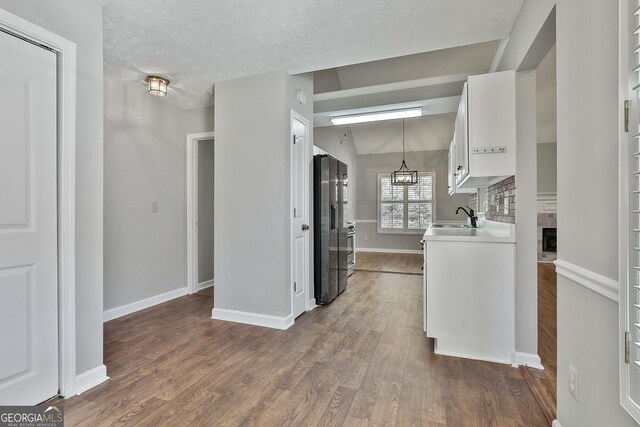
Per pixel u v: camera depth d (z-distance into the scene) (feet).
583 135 4.09
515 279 7.24
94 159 6.35
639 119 2.82
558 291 4.87
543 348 8.15
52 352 5.65
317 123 15.12
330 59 8.90
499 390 6.16
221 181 10.36
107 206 10.21
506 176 7.42
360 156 27.50
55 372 5.70
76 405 5.63
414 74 13.78
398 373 6.83
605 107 3.59
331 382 6.47
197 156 13.73
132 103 11.05
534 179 7.07
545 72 13.15
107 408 5.57
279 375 6.75
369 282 15.87
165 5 6.46
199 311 11.19
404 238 26.55
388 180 26.81
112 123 10.37
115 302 10.46
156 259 12.05
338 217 13.39
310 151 11.53
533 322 7.11
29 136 5.32
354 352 7.87
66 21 5.80
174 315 10.75
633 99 2.89
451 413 5.47
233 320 10.15
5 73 5.02
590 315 3.98
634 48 2.88
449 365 7.18
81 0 6.08
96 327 6.39
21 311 5.22
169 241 12.65
